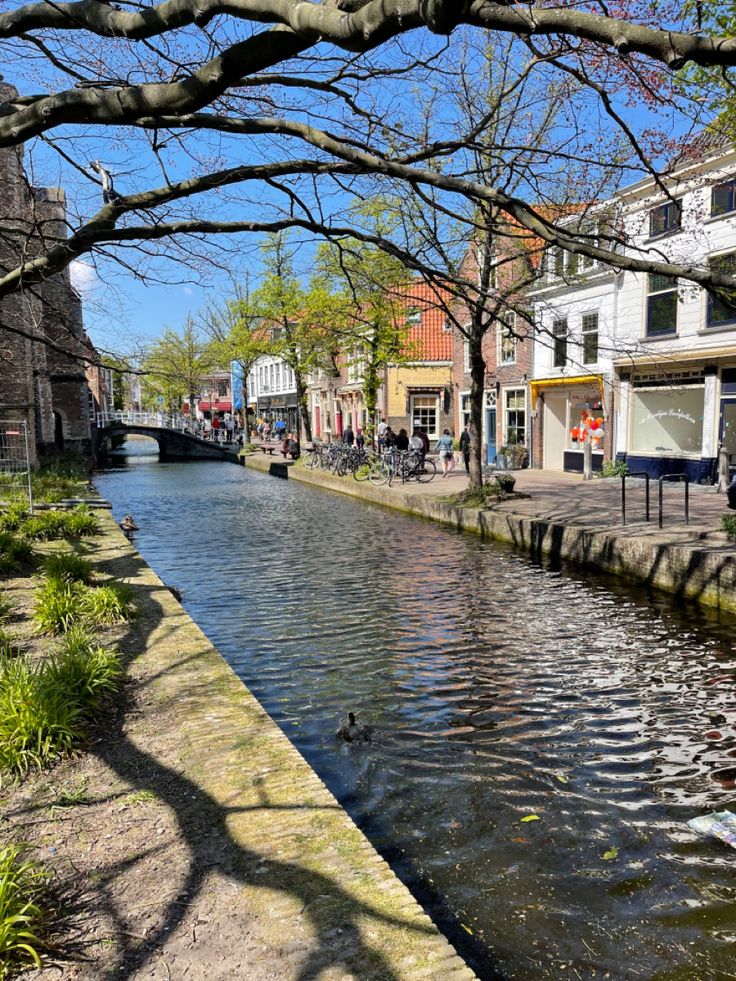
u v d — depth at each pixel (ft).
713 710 17.94
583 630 24.66
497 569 34.78
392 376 101.45
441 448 72.23
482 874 11.44
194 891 8.34
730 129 24.49
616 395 62.39
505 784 14.40
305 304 80.02
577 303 65.51
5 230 17.07
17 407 44.27
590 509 42.80
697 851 12.06
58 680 13.43
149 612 21.26
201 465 130.00
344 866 8.73
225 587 32.30
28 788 10.90
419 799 13.83
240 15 9.20
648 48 7.01
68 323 20.59
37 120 11.33
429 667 21.30
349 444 85.97
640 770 14.96
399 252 16.33
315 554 39.78
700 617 25.79
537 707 18.26
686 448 55.57
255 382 203.21
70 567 25.23
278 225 16.03
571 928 10.16
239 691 14.78
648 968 9.39
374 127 16.74
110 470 118.42
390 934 7.54
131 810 10.17
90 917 7.97
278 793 10.50
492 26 7.77
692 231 33.06
